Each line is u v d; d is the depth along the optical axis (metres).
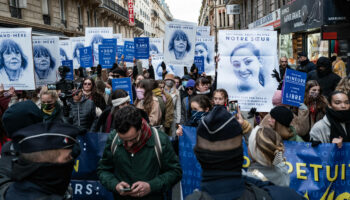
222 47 4.57
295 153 3.10
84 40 12.10
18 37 5.98
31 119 2.02
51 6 21.59
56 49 7.28
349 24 8.02
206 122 1.50
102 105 5.66
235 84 4.55
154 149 2.56
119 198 2.66
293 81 3.85
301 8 11.95
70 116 4.79
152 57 11.73
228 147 1.47
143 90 4.80
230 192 1.45
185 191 3.54
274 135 2.12
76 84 4.91
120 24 43.47
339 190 3.05
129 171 2.55
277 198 1.49
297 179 3.07
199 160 1.52
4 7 15.91
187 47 7.69
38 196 1.61
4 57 6.02
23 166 1.64
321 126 3.58
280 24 15.72
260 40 4.54
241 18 34.31
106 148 2.66
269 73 4.51
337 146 3.03
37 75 7.15
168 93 5.97
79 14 27.44
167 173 2.60
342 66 9.81
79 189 3.44
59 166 1.67
